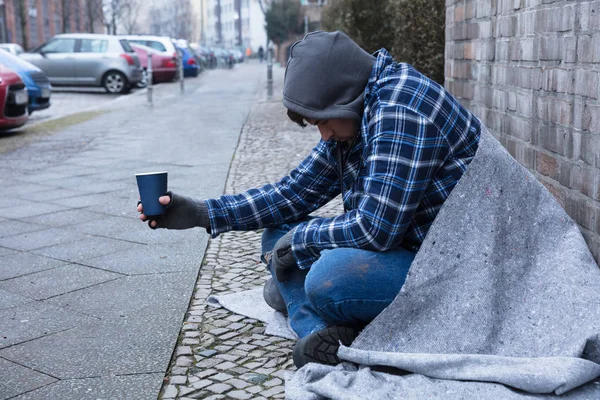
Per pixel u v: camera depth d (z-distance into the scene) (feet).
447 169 7.31
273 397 7.47
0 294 11.12
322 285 7.43
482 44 13.55
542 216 7.54
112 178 21.38
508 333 7.19
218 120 37.14
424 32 26.76
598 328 6.84
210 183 20.11
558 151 9.04
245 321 9.66
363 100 7.35
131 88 67.00
